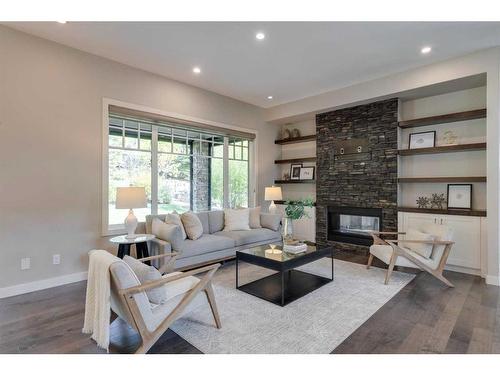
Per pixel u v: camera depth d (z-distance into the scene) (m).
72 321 2.45
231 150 5.69
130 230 3.44
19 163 3.10
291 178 6.32
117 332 2.28
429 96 4.41
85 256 3.57
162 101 4.34
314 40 3.23
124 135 4.09
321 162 5.47
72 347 2.04
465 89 4.09
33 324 2.39
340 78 4.43
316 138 5.57
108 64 3.76
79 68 3.52
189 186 4.96
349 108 5.07
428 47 3.42
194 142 5.04
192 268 3.70
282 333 2.24
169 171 4.66
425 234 3.46
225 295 3.00
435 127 4.37
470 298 2.91
